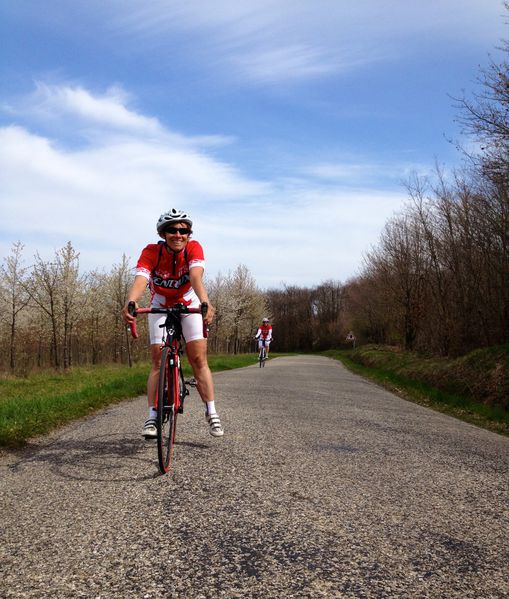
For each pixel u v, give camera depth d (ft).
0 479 12.51
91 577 7.29
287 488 11.62
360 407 29.81
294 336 360.89
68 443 16.71
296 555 8.08
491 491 12.46
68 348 101.04
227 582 7.14
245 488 11.51
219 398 29.76
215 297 180.96
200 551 8.17
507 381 38.99
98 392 32.24
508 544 8.93
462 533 9.39
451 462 15.66
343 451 16.07
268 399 30.42
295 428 19.95
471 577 7.55
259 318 198.70
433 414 31.96
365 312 167.84
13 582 7.14
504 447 20.38
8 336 103.35
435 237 73.10
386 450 16.78
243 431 18.70
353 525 9.51
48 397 30.17
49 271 94.02
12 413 22.93
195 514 9.83
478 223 60.29
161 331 14.10
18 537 8.78
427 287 86.28
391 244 102.42
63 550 8.21
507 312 56.70
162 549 8.24
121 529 9.07
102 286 114.52
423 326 86.22
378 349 124.67
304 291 371.56
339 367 99.19
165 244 13.93
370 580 7.32
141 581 7.16
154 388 13.75
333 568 7.66
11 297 93.76
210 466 13.39
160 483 11.86
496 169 45.44
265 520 9.58
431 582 7.34
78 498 10.82
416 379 57.26
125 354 126.21
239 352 208.64
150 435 13.17
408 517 10.13
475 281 62.08
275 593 6.86
